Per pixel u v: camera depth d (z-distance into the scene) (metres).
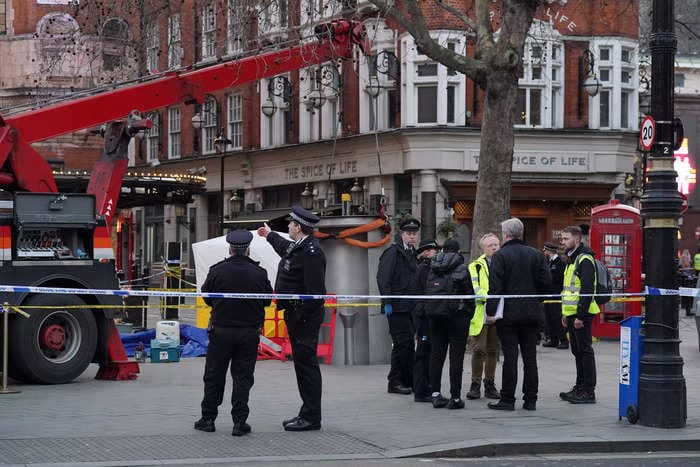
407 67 36.31
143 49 30.03
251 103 44.75
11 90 47.62
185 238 49.25
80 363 15.69
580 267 13.91
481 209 20.25
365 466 10.12
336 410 13.23
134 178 26.97
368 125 38.16
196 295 11.73
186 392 14.75
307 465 10.09
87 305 15.84
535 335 13.30
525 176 36.69
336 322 18.62
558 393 14.95
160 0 37.22
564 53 37.28
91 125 17.03
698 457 10.95
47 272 15.48
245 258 11.55
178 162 49.09
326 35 19.84
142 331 22.89
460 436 11.42
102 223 16.16
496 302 13.02
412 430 11.81
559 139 36.84
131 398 14.09
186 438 11.14
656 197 12.27
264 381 16.14
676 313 12.30
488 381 14.41
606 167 37.41
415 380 14.02
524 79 36.66
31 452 10.27
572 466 10.37
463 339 13.30
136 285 39.34
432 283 13.41
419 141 36.03
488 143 20.17
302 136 41.56
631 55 38.16
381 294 14.59
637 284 23.69
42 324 15.45
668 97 12.32
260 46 22.52
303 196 40.81
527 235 37.81
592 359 13.93
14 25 47.88
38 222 15.34
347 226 18.39
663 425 12.03
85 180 25.92
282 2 24.59
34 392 14.70
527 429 11.90
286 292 11.76
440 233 34.06
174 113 50.50
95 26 31.62
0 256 15.05
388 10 19.80
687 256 47.31
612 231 23.81
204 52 37.69
